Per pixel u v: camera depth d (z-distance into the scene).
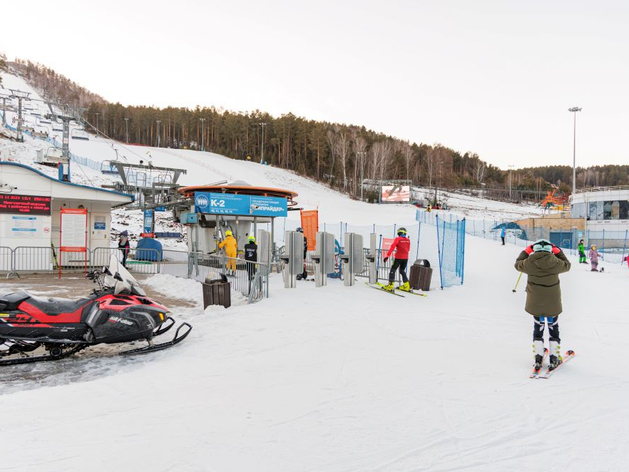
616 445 3.32
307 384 4.76
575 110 47.59
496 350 6.26
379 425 3.66
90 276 6.44
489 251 26.83
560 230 45.09
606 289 14.54
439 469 2.94
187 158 82.56
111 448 3.22
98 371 5.46
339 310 9.30
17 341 5.54
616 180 150.38
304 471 2.90
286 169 102.00
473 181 136.38
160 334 6.73
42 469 2.89
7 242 14.84
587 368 5.39
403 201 74.81
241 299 10.38
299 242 12.73
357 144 102.88
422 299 11.28
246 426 3.64
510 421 3.76
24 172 15.10
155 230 34.28
